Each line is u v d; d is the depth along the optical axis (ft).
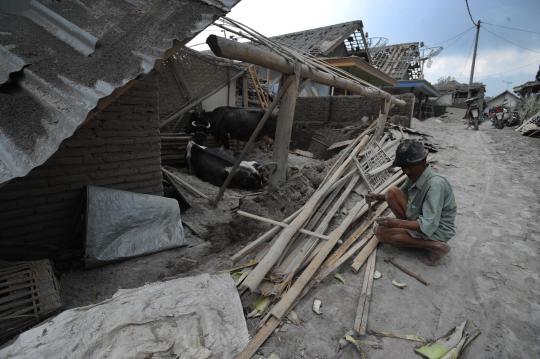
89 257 10.64
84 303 9.27
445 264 10.07
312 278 9.06
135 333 6.45
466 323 7.56
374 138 25.50
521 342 7.05
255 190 21.97
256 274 8.52
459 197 16.38
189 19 9.15
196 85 29.99
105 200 11.58
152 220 12.47
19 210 10.76
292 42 54.95
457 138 37.73
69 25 8.30
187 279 8.46
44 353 5.92
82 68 7.25
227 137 31.86
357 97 37.93
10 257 10.12
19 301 7.44
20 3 9.05
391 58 81.00
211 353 6.22
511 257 10.59
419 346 6.82
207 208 17.54
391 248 10.83
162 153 24.64
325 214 13.35
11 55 7.25
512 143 33.06
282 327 7.33
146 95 13.78
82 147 12.10
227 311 7.36
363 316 7.57
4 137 5.99
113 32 8.55
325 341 6.97
